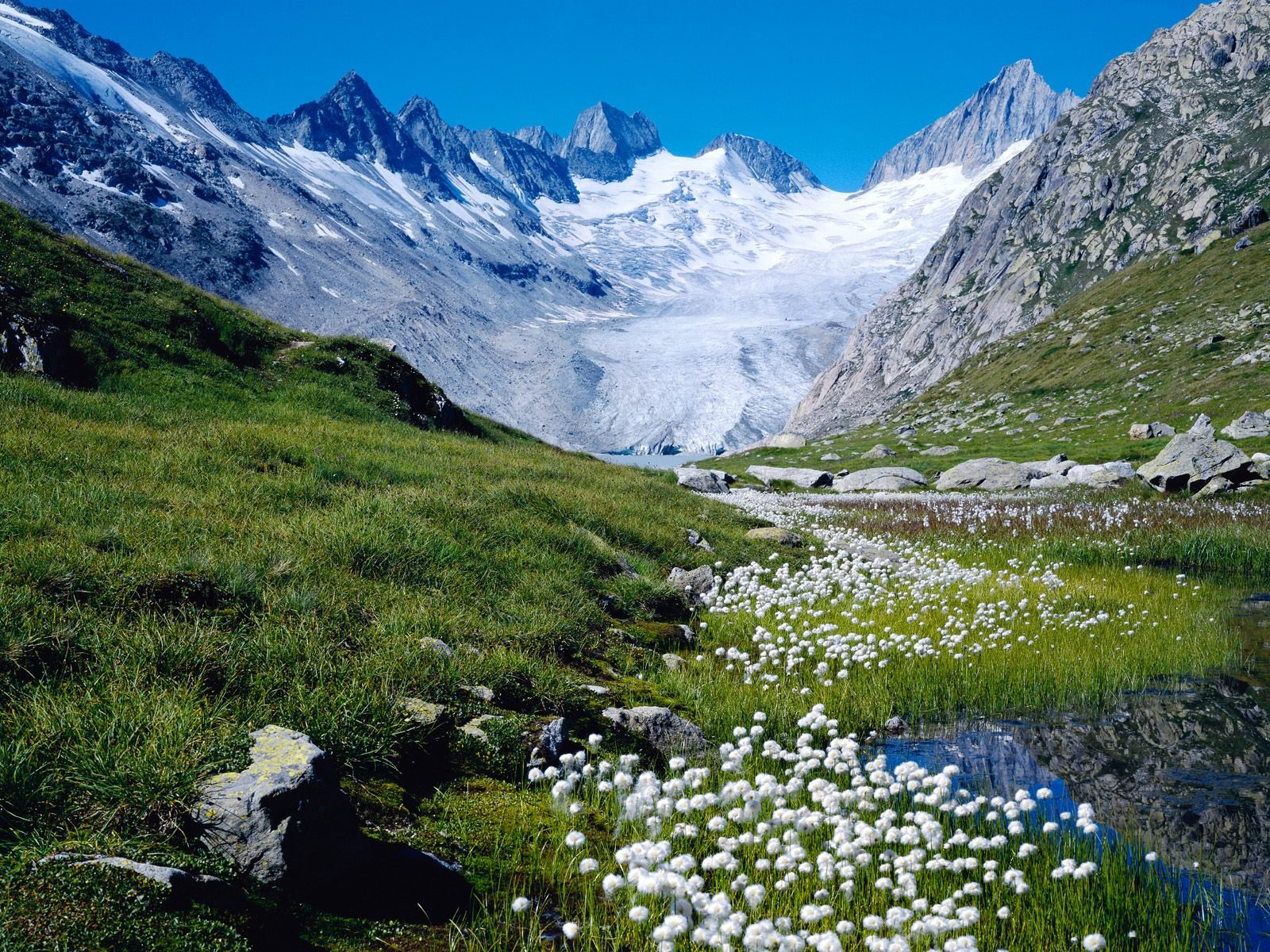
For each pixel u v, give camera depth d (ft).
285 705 20.76
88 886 12.74
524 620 33.99
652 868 17.60
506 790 22.20
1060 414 265.54
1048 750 32.27
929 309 629.10
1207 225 423.23
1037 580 62.44
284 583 28.89
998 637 44.50
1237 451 121.60
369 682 23.16
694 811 22.30
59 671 19.95
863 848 21.17
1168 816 26.45
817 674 36.86
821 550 71.05
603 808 22.50
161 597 25.02
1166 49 603.67
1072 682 39.37
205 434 51.11
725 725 31.55
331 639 25.96
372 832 18.40
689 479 127.85
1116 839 24.67
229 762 16.70
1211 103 521.24
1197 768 30.48
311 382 86.74
